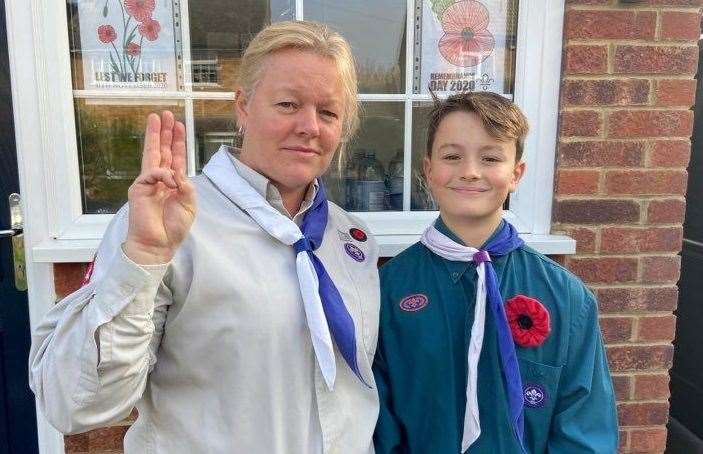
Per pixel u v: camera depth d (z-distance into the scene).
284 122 1.06
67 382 0.89
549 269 1.34
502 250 1.32
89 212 1.90
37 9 1.73
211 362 1.02
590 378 1.28
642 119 1.92
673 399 2.94
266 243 1.09
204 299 1.00
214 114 1.92
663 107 1.92
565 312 1.29
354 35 1.96
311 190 1.21
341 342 1.09
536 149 1.95
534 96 1.93
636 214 1.96
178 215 0.90
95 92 1.85
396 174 2.04
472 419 1.23
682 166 1.95
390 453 1.28
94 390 0.88
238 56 1.91
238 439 1.01
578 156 1.92
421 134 2.03
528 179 1.97
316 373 1.07
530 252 1.37
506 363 1.23
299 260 1.07
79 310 0.91
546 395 1.27
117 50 1.85
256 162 1.12
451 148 1.27
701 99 2.79
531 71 1.92
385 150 2.03
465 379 1.27
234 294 1.01
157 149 0.89
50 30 1.75
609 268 1.97
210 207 1.08
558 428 1.29
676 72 1.90
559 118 1.92
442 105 1.33
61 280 1.79
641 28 1.88
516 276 1.33
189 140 1.92
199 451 1.02
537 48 1.91
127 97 1.87
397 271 1.38
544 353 1.28
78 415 0.90
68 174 1.81
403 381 1.30
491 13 1.98
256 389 1.02
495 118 1.24
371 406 1.21
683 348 2.88
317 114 1.09
